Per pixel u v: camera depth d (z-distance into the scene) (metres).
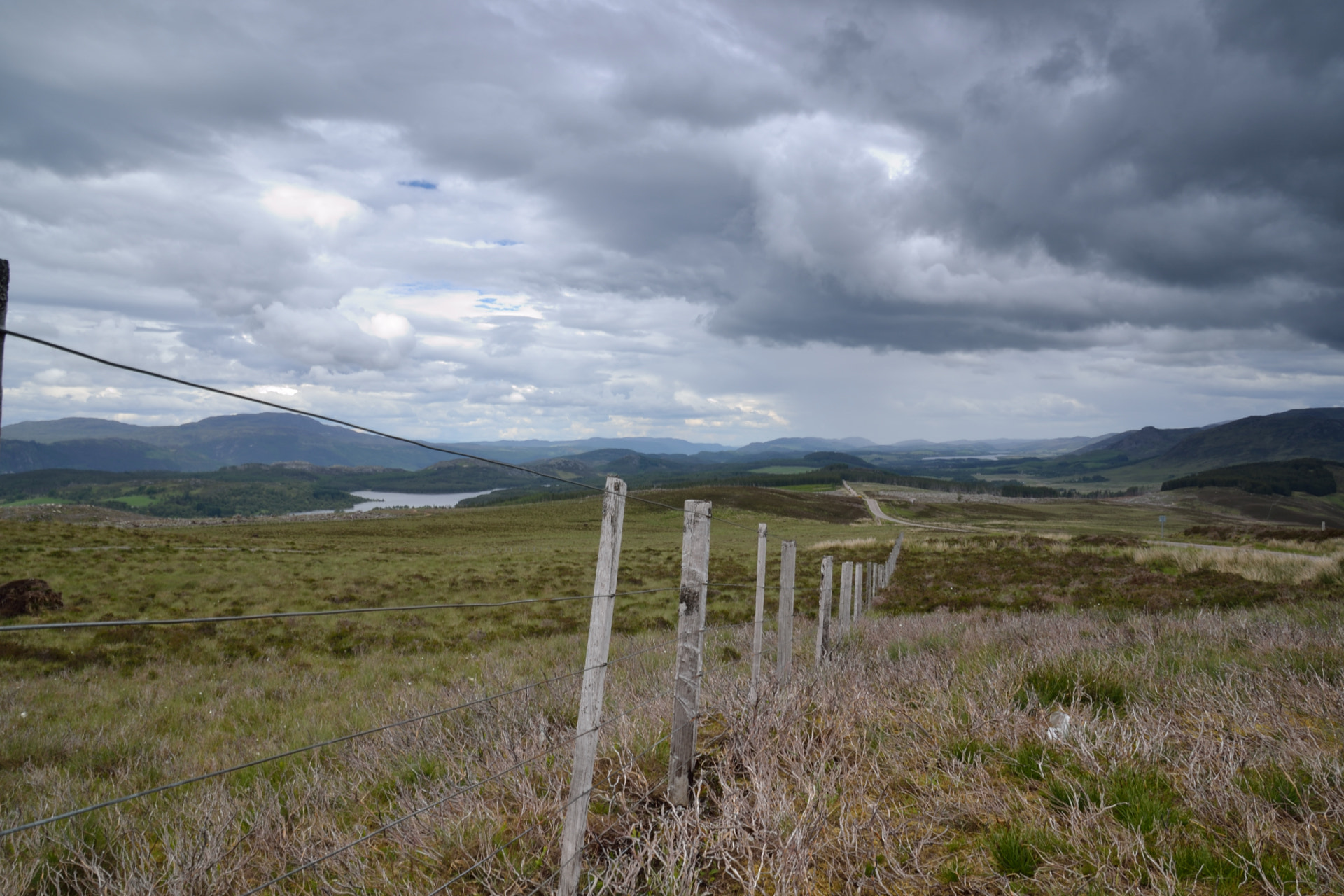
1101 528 96.44
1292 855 3.00
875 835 3.41
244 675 11.38
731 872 3.20
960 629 10.81
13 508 99.12
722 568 32.56
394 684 9.90
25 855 3.74
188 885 3.16
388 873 3.32
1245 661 6.64
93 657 13.36
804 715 4.87
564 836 2.88
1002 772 4.14
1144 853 3.04
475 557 38.75
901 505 133.62
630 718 5.14
